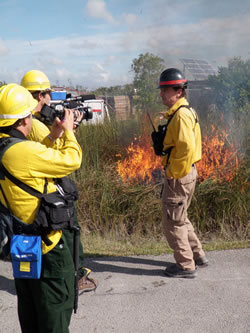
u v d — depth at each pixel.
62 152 1.96
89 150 5.59
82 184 4.92
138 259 3.75
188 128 2.96
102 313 2.77
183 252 3.25
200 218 4.63
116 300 2.94
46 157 1.84
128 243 4.34
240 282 3.16
